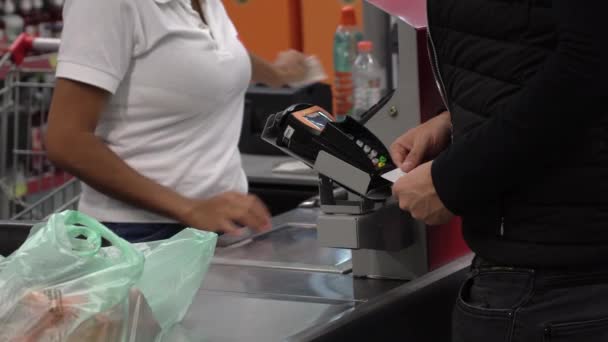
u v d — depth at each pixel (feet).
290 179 10.75
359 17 13.98
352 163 5.57
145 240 7.11
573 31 4.32
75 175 6.62
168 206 6.54
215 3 7.47
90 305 4.55
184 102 6.95
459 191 4.75
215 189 7.30
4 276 4.65
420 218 5.03
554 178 4.67
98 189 6.67
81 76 6.46
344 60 12.04
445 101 5.36
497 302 4.92
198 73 6.90
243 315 5.60
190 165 7.14
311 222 8.14
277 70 9.14
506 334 4.88
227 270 6.69
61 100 6.51
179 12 6.89
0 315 4.56
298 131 5.69
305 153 5.73
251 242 7.49
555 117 4.42
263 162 11.64
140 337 4.75
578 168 4.64
